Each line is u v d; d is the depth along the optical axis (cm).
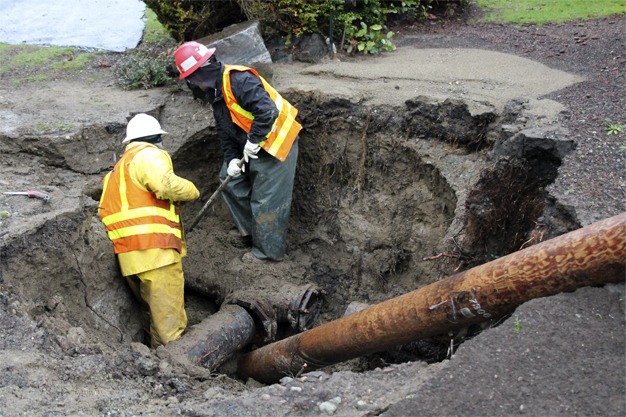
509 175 597
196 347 586
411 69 795
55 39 962
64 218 581
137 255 583
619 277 397
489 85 735
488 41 893
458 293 438
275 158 682
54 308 548
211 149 784
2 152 707
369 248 737
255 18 820
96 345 499
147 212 580
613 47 821
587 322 396
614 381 369
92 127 726
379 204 738
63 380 445
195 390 466
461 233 606
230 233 777
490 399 374
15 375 437
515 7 1001
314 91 751
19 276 537
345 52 865
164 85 834
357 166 747
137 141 592
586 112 639
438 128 696
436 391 387
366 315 497
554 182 538
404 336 478
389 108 723
